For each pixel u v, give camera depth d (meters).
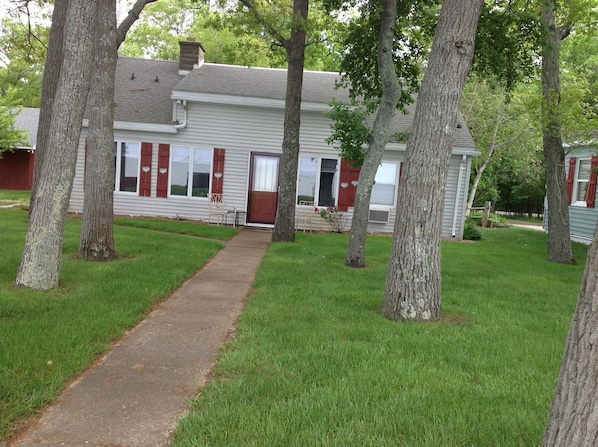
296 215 15.39
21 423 2.94
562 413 2.06
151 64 18.88
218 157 15.16
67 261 7.58
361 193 8.91
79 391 3.40
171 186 15.31
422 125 5.46
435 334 4.90
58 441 2.76
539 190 32.38
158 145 15.07
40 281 5.85
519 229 20.61
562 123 10.92
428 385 3.56
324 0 10.85
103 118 7.92
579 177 17.55
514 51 10.34
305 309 5.60
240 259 9.20
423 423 2.99
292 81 11.70
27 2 13.28
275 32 11.59
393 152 15.28
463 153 14.81
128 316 5.04
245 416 2.99
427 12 10.58
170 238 10.78
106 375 3.69
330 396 3.29
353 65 11.05
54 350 3.92
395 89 8.91
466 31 5.38
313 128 15.30
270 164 15.35
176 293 6.36
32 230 5.89
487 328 5.23
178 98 14.59
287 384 3.48
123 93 16.52
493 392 3.51
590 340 1.98
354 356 4.09
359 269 8.60
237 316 5.43
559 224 11.54
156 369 3.84
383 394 3.39
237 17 11.74
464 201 15.23
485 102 22.31
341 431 2.85
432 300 5.49
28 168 25.66
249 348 4.24
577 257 13.09
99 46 7.88
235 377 3.67
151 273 7.05
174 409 3.19
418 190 5.45
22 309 4.99
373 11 10.44
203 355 4.19
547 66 11.39
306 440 2.75
